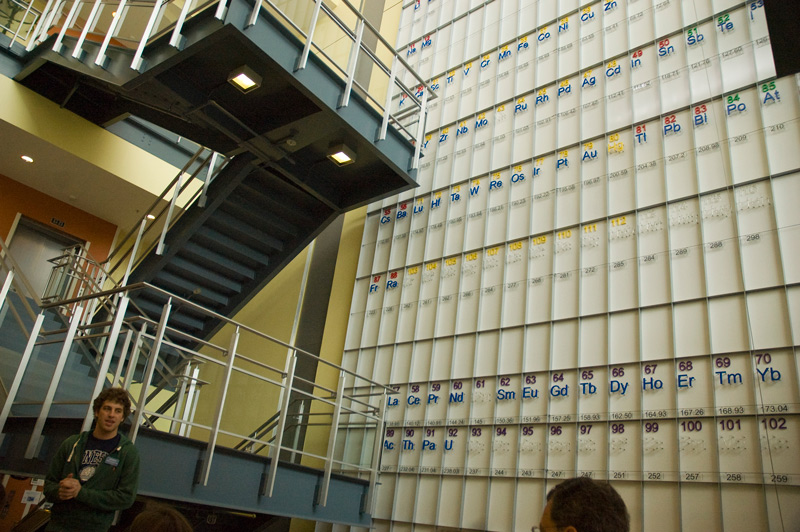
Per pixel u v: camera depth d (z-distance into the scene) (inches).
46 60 356.5
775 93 256.8
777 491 208.2
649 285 265.4
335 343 377.7
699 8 291.6
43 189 443.8
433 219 361.4
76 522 175.0
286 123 303.1
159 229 394.0
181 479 223.3
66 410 219.3
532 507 261.6
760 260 240.1
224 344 434.6
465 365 311.3
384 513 306.5
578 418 263.6
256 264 369.7
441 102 388.8
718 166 263.0
